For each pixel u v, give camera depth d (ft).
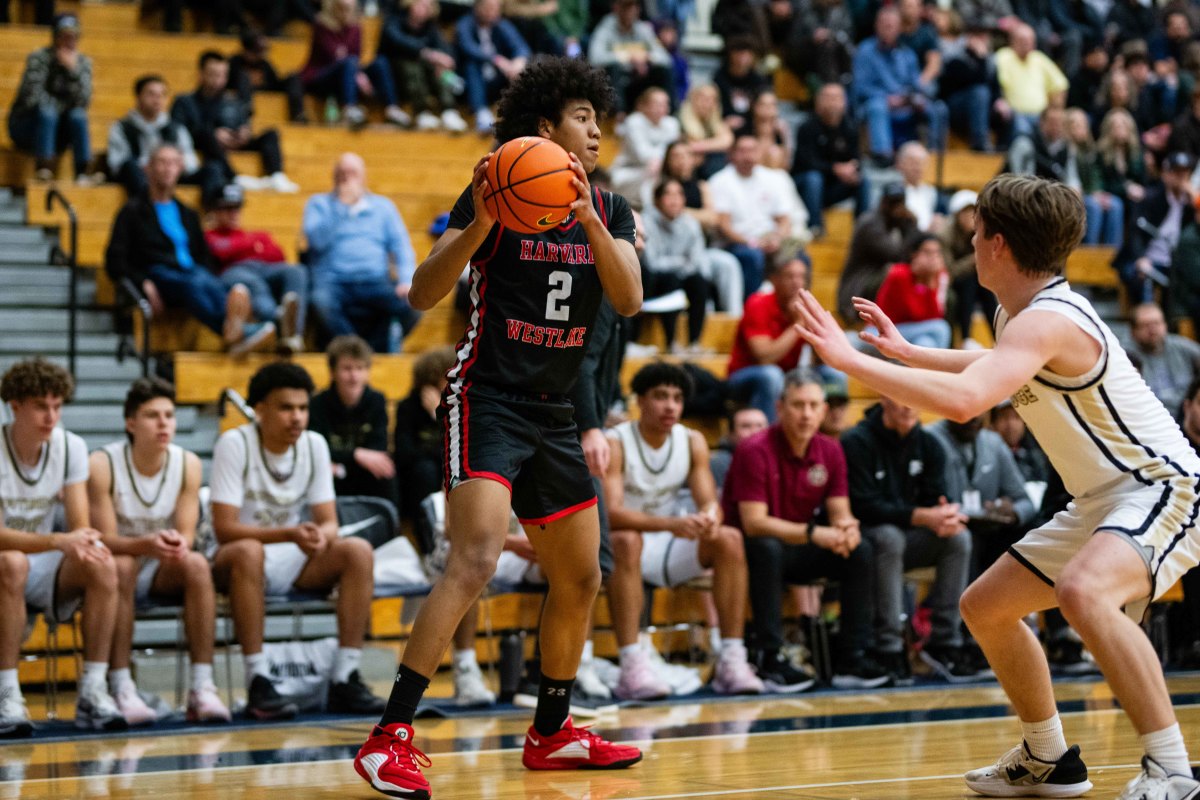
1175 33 53.57
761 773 14.89
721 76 44.83
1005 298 12.64
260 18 44.68
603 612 29.12
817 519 25.77
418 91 42.24
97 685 20.43
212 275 32.60
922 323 34.27
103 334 32.86
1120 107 48.52
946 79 48.47
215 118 38.55
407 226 38.93
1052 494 27.02
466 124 43.86
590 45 44.83
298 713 22.26
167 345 32.86
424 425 28.07
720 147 42.19
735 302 37.83
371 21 46.06
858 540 25.05
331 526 22.98
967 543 26.30
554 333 13.96
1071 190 12.34
